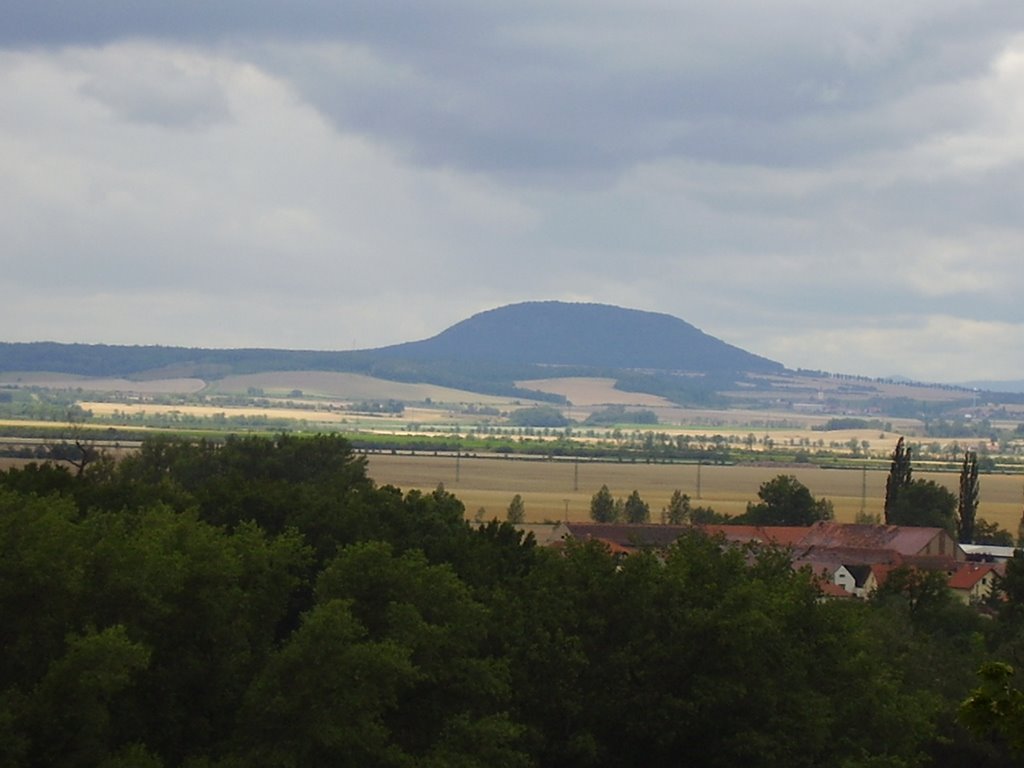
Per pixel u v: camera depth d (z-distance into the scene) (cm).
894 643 12888
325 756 8444
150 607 8462
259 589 9731
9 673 8019
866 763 10112
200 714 8881
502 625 10169
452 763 8519
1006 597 17362
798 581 11519
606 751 9975
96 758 7694
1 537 8150
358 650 8462
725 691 9875
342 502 13312
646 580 10544
